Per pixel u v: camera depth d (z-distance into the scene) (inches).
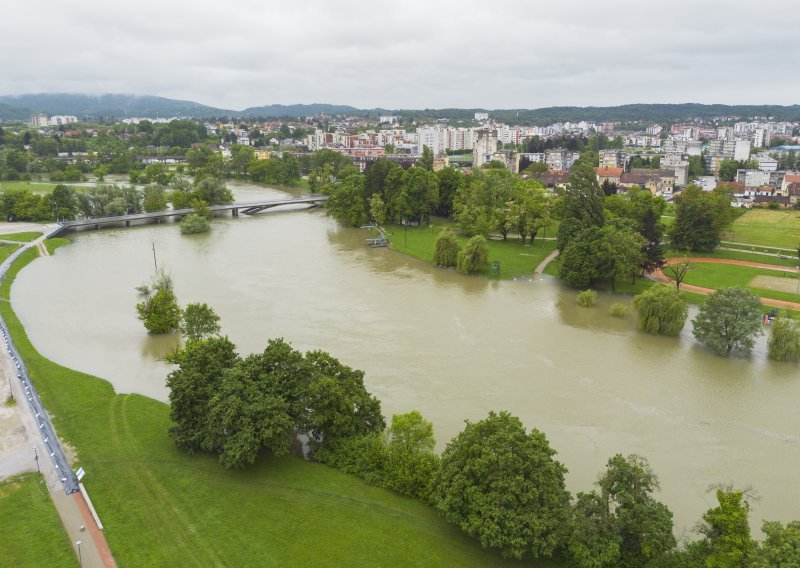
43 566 1930.4
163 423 2869.1
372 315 4586.6
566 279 5344.5
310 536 2095.2
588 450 2773.1
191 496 2303.2
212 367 2662.4
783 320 3809.1
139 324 4416.8
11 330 4128.9
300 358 2704.2
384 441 2566.4
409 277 5728.3
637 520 1889.8
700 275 5674.2
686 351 3956.7
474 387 3378.4
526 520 1897.1
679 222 6589.6
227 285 5369.1
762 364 3752.5
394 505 2249.0
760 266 6008.9
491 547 2028.8
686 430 2972.4
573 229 5787.4
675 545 1859.0
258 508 2236.7
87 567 1935.3
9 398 3063.5
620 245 5108.3
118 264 6161.4
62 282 5487.2
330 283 5472.4
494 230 7411.4
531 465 2021.4
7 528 2096.5
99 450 2613.2
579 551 1843.0
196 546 2049.7
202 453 2583.7
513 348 3966.5
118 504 2251.5
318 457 2536.9
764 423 3048.7
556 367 3673.7
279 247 7017.7
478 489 2001.7
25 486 2332.7
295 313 4603.8
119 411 2994.6
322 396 2554.1
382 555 2004.2
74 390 3206.2
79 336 4163.4
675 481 2561.5
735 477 2598.4
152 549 2031.3
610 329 4350.4
